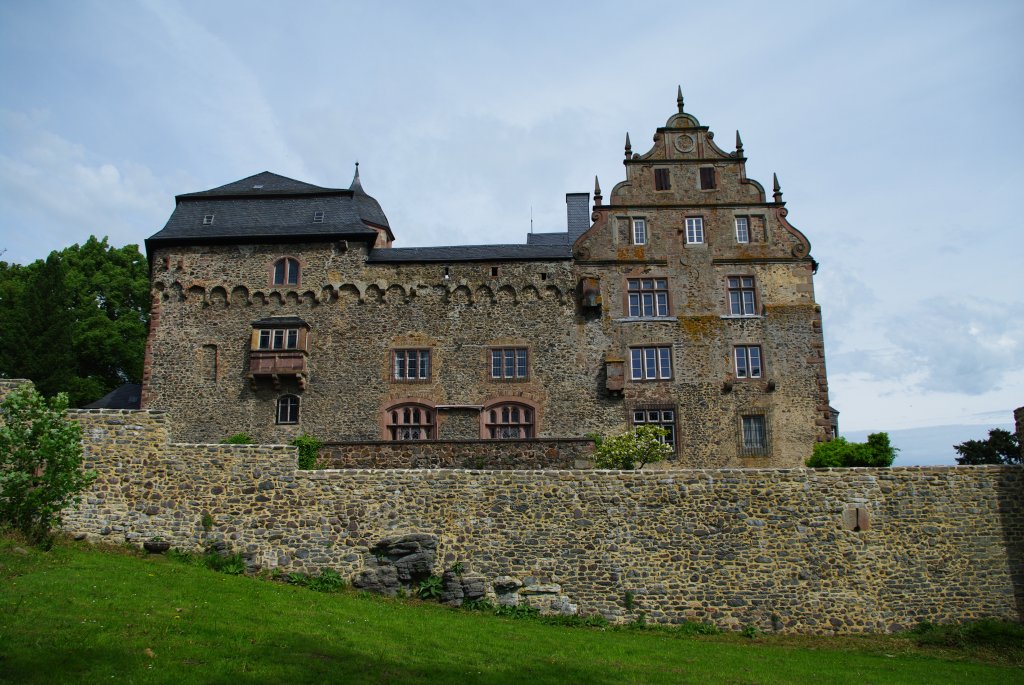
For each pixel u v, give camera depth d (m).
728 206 37.78
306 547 23.81
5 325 42.41
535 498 24.36
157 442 24.31
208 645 16.34
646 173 38.28
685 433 35.16
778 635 23.36
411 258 37.41
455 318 36.81
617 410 35.56
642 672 18.08
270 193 38.88
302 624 18.66
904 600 23.94
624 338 36.38
